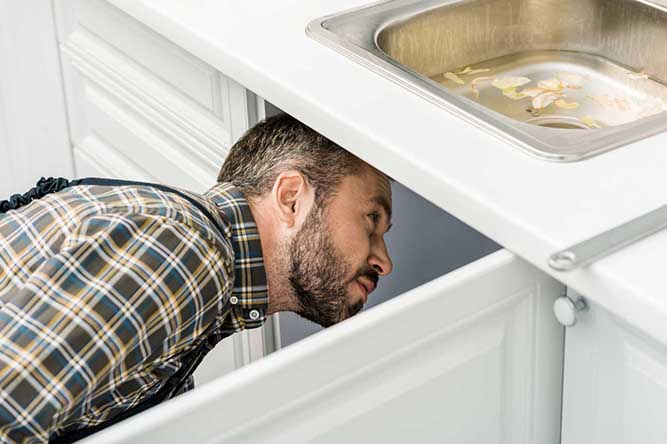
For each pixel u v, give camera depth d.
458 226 1.63
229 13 1.41
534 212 0.91
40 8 1.88
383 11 1.39
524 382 1.01
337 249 1.19
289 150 1.19
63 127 2.00
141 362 0.92
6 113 2.05
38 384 0.85
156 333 0.92
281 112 1.41
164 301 0.91
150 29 1.57
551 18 1.52
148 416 0.76
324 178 1.18
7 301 0.95
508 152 1.01
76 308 0.87
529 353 1.00
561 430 1.05
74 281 0.88
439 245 1.63
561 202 0.92
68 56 1.89
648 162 0.98
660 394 0.91
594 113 1.42
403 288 1.62
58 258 0.88
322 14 1.38
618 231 0.86
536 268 0.95
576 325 0.97
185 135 1.58
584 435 1.02
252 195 1.18
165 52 1.55
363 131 1.06
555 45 1.54
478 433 1.00
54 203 1.00
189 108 1.56
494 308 0.94
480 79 1.49
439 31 1.44
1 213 1.11
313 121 1.14
